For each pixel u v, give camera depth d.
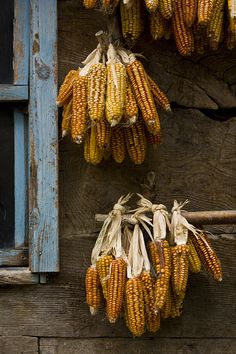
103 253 3.24
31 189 3.45
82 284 3.48
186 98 3.57
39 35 3.48
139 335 3.20
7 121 3.57
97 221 3.38
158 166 3.55
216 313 3.52
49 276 3.47
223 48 3.59
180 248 3.13
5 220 3.54
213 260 3.20
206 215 3.30
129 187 3.53
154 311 3.11
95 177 3.52
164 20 3.29
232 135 3.59
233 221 3.31
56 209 3.44
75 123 3.10
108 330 3.47
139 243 3.24
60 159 3.51
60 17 3.54
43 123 3.46
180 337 3.50
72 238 3.49
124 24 3.28
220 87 3.59
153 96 3.25
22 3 3.54
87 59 3.29
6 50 3.56
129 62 3.23
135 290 3.11
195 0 3.20
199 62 3.58
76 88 3.14
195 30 3.27
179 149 3.56
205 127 3.59
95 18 3.54
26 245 3.53
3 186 3.55
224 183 3.58
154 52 3.56
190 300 3.51
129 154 3.26
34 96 3.46
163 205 3.34
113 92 3.06
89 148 3.24
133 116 3.09
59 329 3.46
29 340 3.45
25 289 3.46
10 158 3.56
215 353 3.51
